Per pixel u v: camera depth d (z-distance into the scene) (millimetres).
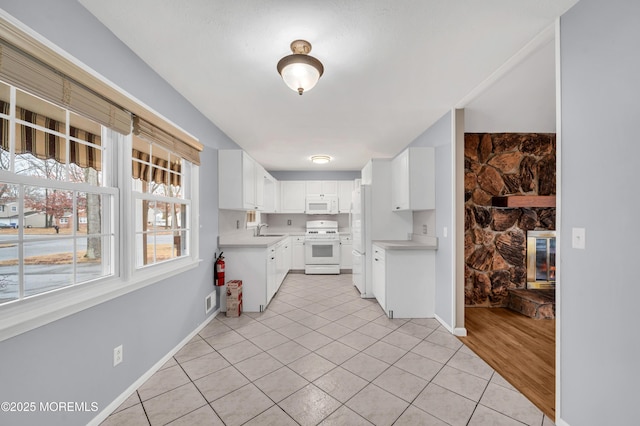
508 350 2379
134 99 1774
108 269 1667
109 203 1671
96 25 1495
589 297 1334
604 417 1260
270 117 2990
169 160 2311
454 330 2684
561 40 1479
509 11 1451
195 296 2678
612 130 1228
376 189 3873
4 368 1093
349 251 5887
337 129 3402
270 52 1827
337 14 1476
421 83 2262
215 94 2432
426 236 3363
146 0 1369
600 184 1281
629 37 1158
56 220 1451
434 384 1889
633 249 1146
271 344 2480
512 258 3588
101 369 1539
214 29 1594
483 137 3598
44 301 1229
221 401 1707
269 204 5355
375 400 1720
